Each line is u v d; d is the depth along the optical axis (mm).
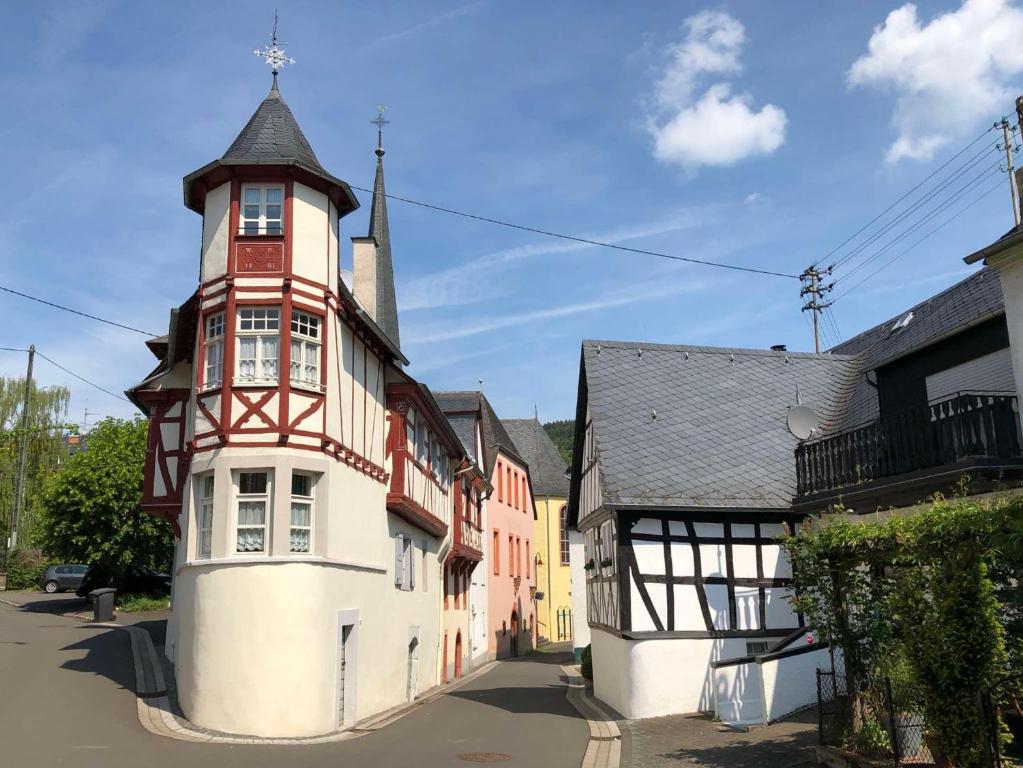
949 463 12375
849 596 10969
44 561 42688
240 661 14469
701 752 12156
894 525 9711
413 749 13016
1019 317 12266
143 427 33438
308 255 16312
